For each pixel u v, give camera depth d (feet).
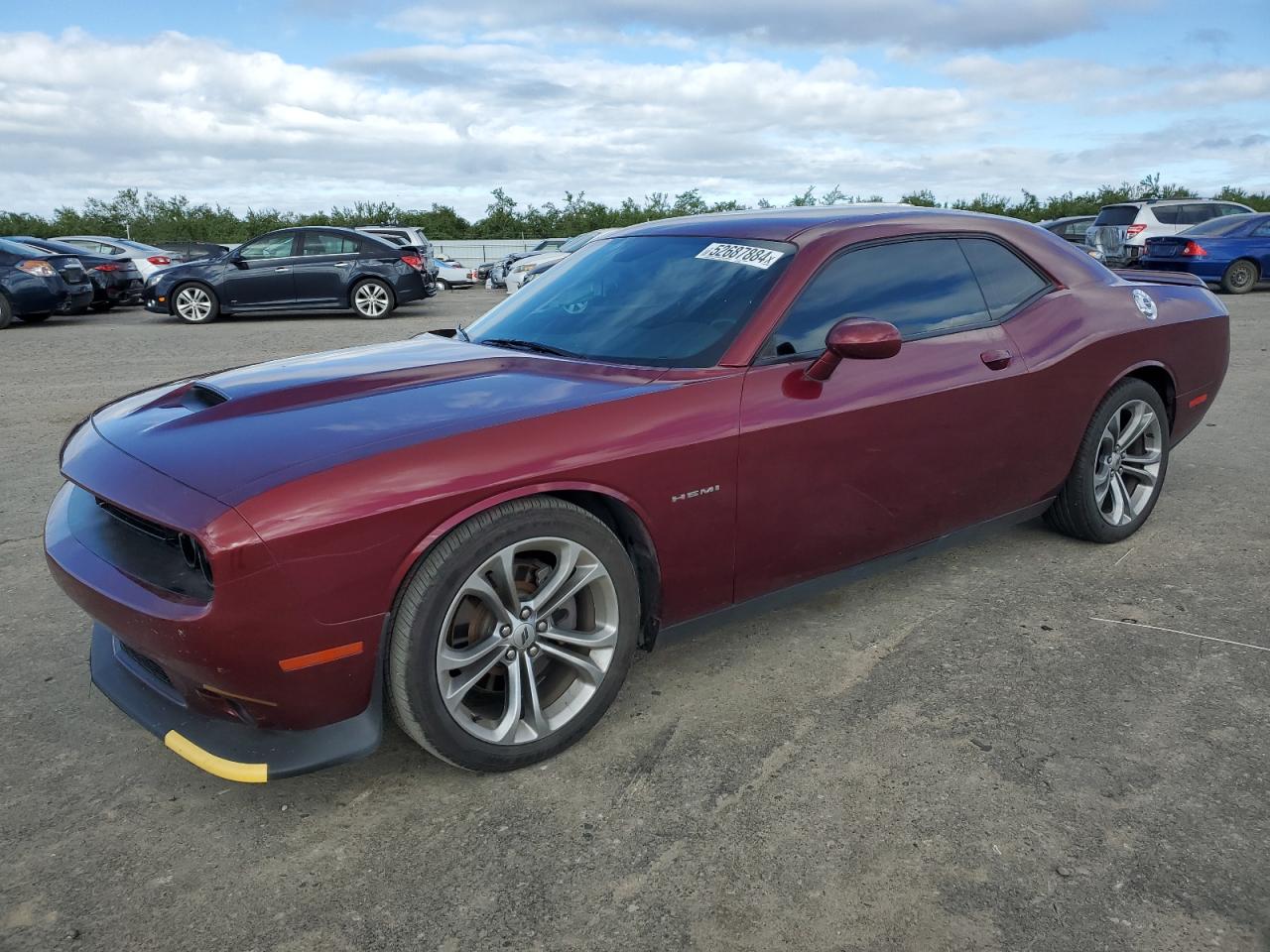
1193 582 11.75
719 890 6.59
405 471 7.07
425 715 7.35
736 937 6.15
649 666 9.88
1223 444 18.65
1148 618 10.77
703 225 11.07
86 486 7.74
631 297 10.18
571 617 8.47
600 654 8.34
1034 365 11.07
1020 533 13.69
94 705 9.36
